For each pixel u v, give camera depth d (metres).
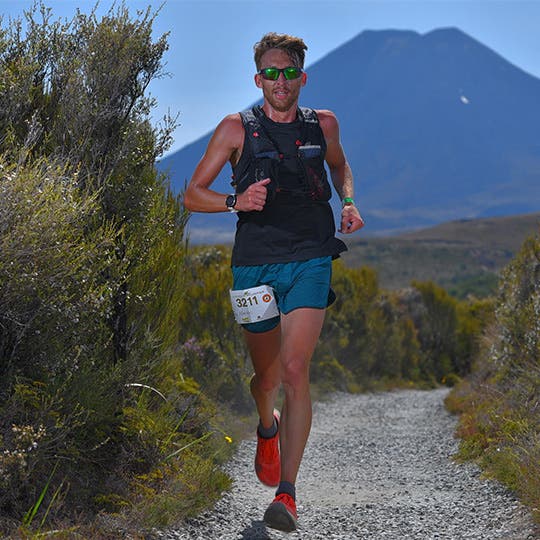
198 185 6.67
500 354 14.81
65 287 6.38
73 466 6.81
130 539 6.00
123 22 8.07
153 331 8.77
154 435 7.76
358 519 7.53
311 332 6.46
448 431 15.03
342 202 7.07
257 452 7.53
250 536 6.62
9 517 5.82
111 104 8.02
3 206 5.90
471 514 7.59
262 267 6.60
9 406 6.25
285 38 6.59
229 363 15.66
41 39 8.09
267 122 6.65
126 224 8.12
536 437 8.98
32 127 7.05
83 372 7.15
